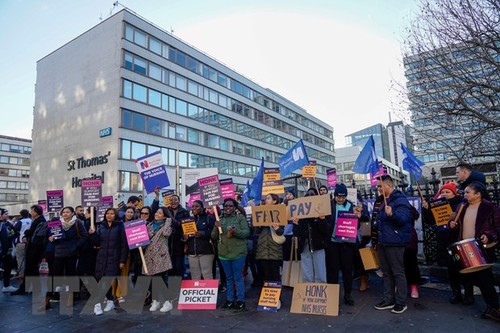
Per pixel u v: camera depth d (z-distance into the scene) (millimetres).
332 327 4789
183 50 40562
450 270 5590
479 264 4477
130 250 6988
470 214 5062
